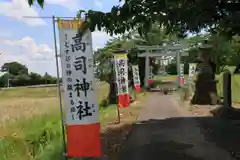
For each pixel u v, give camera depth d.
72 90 6.93
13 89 49.28
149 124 13.80
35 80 65.88
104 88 37.00
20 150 9.27
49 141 9.98
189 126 12.95
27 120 14.88
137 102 24.38
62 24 6.80
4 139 10.41
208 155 8.64
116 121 15.01
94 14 6.99
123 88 16.42
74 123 6.98
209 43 19.42
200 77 20.25
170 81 45.91
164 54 36.41
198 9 7.54
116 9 7.24
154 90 37.12
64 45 6.84
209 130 11.99
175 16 7.60
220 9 7.88
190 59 36.03
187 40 34.19
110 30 8.19
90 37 6.89
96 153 7.04
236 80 28.86
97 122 7.03
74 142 7.01
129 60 35.44
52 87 52.97
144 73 39.22
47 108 20.30
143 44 35.94
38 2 5.32
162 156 8.68
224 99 16.33
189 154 8.80
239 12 7.63
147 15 7.53
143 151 9.27
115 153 9.14
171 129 12.45
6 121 15.13
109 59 23.41
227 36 9.02
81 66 6.89
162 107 20.41
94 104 6.99
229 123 13.33
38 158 8.48
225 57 23.70
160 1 7.24
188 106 20.03
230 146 9.53
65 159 7.14
